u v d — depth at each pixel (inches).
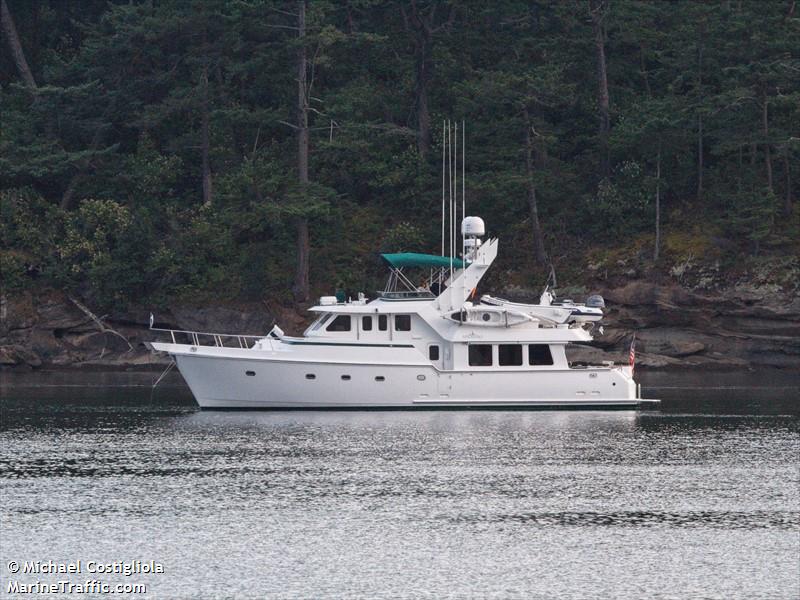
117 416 7588.6
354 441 6727.4
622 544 4825.3
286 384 7682.1
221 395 7741.1
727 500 5438.0
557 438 6850.4
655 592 4338.1
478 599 4269.2
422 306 7751.0
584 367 7795.3
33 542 4825.3
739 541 4864.7
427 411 7721.5
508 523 5078.7
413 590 4347.9
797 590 4357.8
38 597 4303.6
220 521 5098.4
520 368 7746.1
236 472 5944.9
